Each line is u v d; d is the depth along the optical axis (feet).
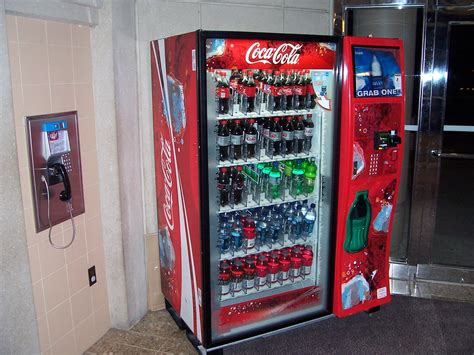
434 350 9.39
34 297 7.96
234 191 9.03
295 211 10.11
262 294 9.52
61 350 8.75
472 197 19.01
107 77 8.83
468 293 11.78
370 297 10.16
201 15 10.19
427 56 11.35
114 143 9.11
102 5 8.54
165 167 9.47
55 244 8.36
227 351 9.45
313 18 11.70
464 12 10.92
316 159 9.70
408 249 12.50
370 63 8.86
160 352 9.36
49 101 7.90
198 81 7.41
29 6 7.07
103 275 9.84
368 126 9.00
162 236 10.26
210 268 8.38
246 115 8.46
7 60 6.37
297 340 9.82
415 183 12.08
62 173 7.98
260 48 7.79
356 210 9.35
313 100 9.24
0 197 6.48
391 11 11.43
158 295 10.93
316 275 10.16
